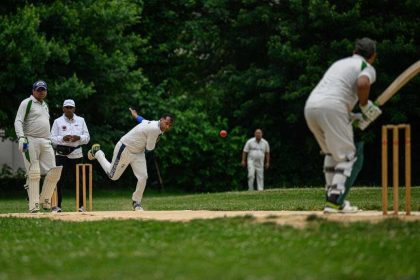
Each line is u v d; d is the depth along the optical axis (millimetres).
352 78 14852
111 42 46844
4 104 42656
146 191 51312
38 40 40969
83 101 46406
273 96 51312
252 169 43469
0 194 45500
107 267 11000
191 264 10938
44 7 43188
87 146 46906
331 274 10227
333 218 14727
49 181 22531
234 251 11969
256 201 30000
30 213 21609
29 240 14305
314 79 49031
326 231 13336
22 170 49438
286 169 54250
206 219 15445
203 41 57938
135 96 47656
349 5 50938
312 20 50531
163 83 52594
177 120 50656
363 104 14828
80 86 42562
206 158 52281
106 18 45125
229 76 54125
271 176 54656
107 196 44812
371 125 50250
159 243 12953
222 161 52344
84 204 24344
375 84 48469
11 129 42938
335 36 50750
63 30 44531
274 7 54281
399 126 15680
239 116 53156
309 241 12555
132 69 56344
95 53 44656
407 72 15172
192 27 56375
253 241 12711
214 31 56969
